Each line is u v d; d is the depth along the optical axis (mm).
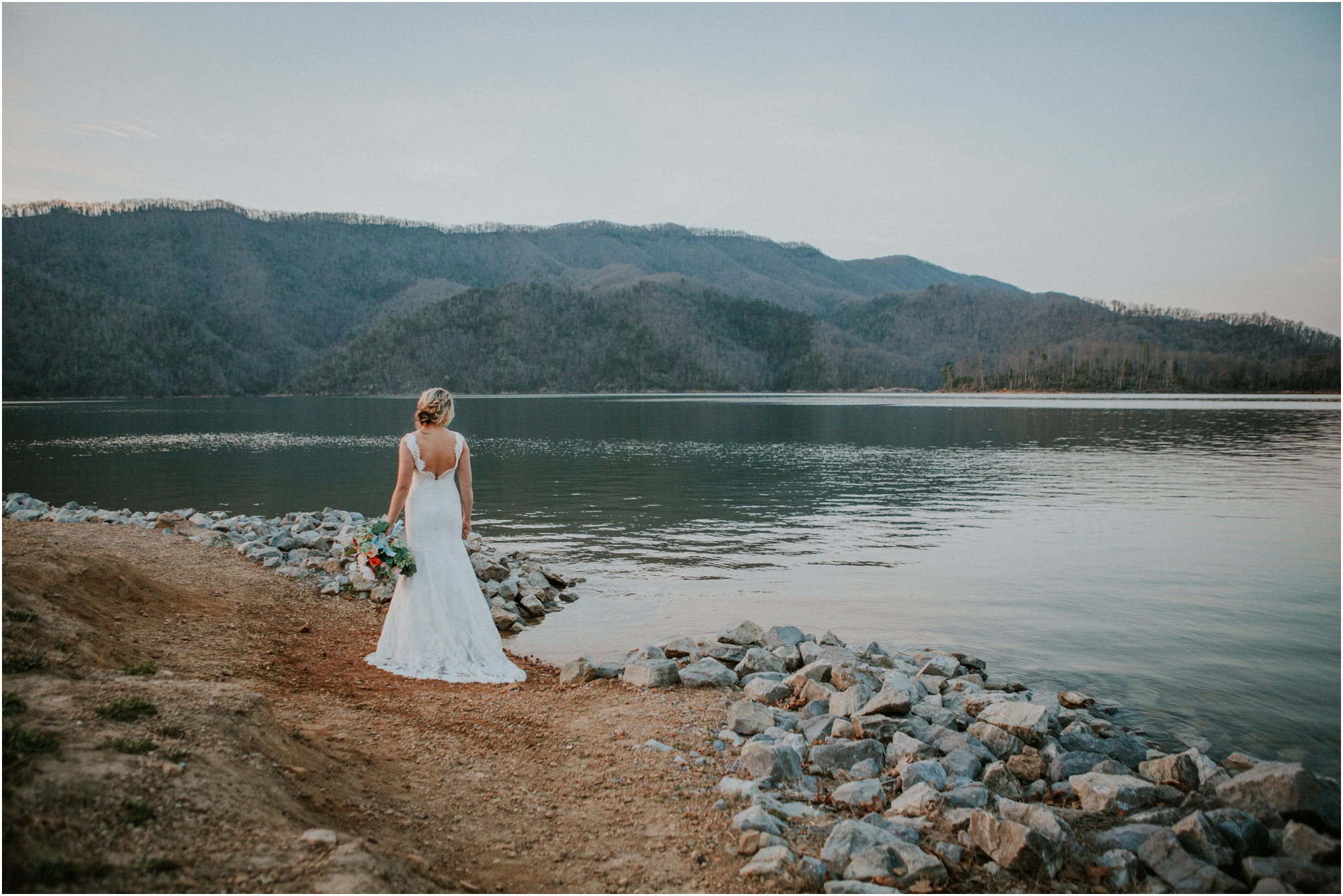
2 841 2598
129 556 9289
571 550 14281
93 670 4457
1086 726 6016
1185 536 15578
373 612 9031
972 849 4113
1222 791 4773
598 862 3762
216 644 6773
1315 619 9562
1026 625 9414
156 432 60125
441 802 4219
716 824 4262
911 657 8102
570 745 5336
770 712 6035
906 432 54438
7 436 55344
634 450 40719
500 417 83188
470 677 6645
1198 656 8203
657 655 7625
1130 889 3893
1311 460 32469
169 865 2775
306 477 28297
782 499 21609
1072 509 19344
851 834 4000
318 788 3914
